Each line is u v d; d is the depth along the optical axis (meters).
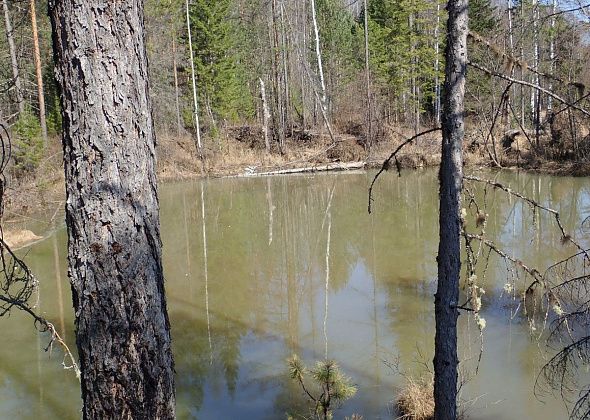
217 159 28.23
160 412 2.33
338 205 18.83
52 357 7.41
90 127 2.17
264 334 8.10
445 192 3.56
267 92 32.25
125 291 2.22
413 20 28.61
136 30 2.26
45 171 16.73
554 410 5.55
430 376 6.36
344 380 4.99
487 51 3.80
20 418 5.94
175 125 30.83
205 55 30.27
